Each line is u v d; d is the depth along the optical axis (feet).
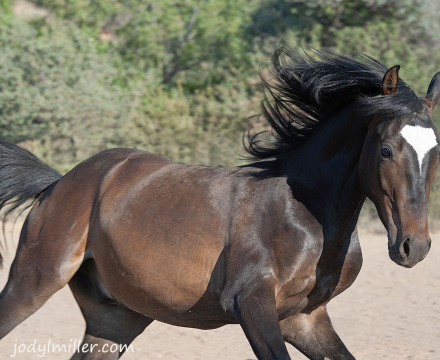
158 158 26.37
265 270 22.25
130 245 24.48
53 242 25.61
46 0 81.30
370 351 33.63
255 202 23.16
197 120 69.36
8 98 65.77
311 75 23.98
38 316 39.81
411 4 75.87
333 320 39.42
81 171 26.63
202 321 24.43
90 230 25.67
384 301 43.04
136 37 80.33
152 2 82.33
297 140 24.45
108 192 25.53
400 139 20.59
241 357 32.73
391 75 21.26
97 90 68.23
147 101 72.28
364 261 52.39
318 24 77.20
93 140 67.82
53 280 25.44
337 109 23.72
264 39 78.74
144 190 25.08
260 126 67.00
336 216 22.76
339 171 22.80
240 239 22.71
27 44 68.33
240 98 69.62
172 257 23.71
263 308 21.74
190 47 79.61
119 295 25.70
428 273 49.16
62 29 73.92
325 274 22.86
